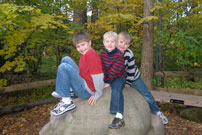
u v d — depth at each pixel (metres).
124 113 2.19
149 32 5.23
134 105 2.30
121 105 2.13
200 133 3.83
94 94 2.24
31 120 4.61
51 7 5.59
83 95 2.25
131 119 2.18
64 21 6.12
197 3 5.30
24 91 6.65
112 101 2.14
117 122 2.05
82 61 2.20
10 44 4.41
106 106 2.20
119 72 2.14
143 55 5.39
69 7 6.17
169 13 5.61
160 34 5.14
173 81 7.69
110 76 2.15
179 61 5.46
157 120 2.54
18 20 3.60
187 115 4.54
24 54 5.93
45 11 5.42
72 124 2.17
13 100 5.99
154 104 2.60
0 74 6.29
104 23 5.19
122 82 2.23
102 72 2.10
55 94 2.42
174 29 5.30
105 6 5.37
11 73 7.02
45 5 5.37
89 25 5.39
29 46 5.27
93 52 2.12
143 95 2.58
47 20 3.99
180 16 5.61
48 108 5.32
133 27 7.05
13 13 3.46
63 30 5.68
